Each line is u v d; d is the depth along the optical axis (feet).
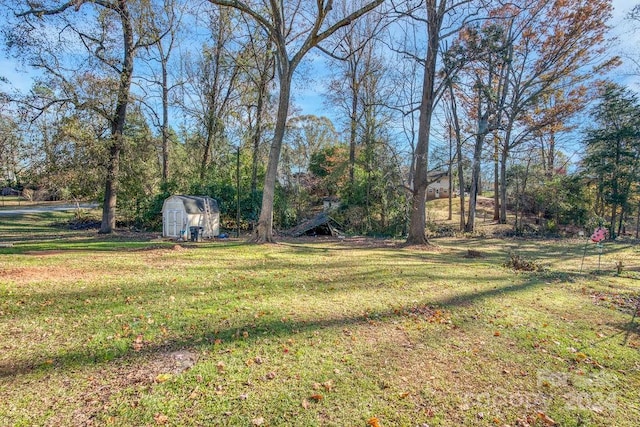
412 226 50.39
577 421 8.83
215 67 74.49
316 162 105.91
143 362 10.68
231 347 11.87
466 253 43.27
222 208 65.57
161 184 65.31
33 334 12.34
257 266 26.73
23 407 8.33
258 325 13.84
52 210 91.56
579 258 42.42
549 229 75.20
